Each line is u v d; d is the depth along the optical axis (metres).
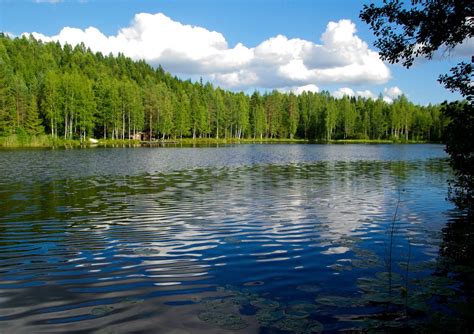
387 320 5.89
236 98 128.38
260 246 10.00
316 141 121.69
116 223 12.51
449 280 7.48
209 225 12.30
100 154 49.00
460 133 7.82
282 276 7.86
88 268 8.36
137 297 6.86
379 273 7.95
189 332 5.61
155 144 86.56
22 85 81.31
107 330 5.69
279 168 32.22
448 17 7.42
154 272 8.12
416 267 8.28
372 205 15.72
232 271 8.17
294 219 13.16
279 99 133.38
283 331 5.61
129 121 93.06
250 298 6.77
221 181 23.47
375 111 125.69
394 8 7.96
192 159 42.09
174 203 16.06
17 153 49.03
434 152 60.62
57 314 6.22
